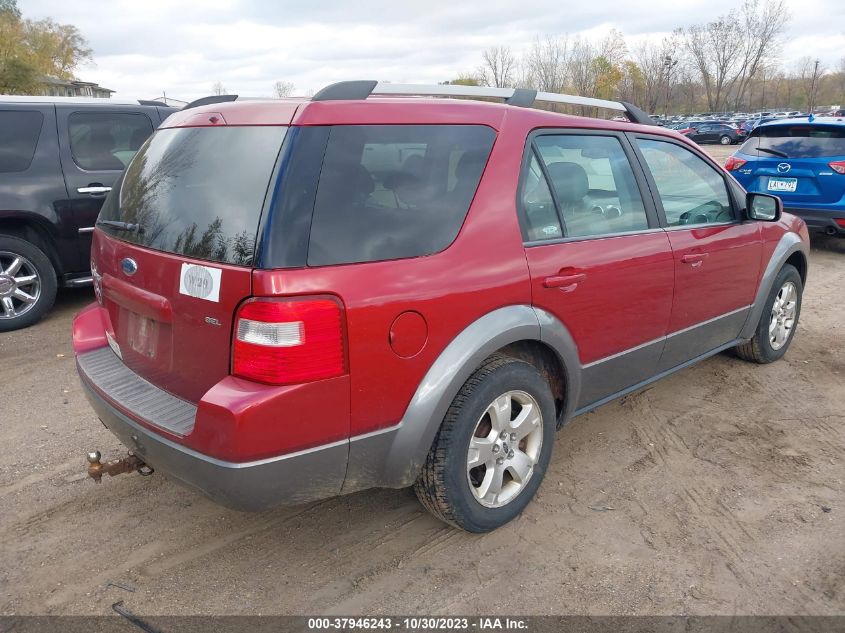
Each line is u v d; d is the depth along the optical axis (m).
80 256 6.23
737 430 4.00
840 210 8.27
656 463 3.62
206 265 2.34
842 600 2.59
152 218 2.65
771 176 8.88
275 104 2.49
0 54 54.44
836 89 92.12
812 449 3.77
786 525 3.06
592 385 3.35
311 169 2.31
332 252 2.31
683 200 3.88
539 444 3.07
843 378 4.77
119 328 2.94
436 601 2.60
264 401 2.20
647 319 3.55
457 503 2.76
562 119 3.23
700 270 3.85
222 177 2.44
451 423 2.67
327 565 2.81
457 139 2.75
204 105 3.02
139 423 2.52
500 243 2.79
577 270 3.07
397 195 2.52
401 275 2.45
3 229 5.83
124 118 6.44
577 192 3.22
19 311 5.93
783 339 5.03
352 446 2.43
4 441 3.87
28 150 5.86
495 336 2.70
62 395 4.52
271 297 2.18
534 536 2.99
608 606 2.57
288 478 2.32
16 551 2.90
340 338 2.30
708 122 45.88
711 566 2.79
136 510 3.20
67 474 3.51
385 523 3.09
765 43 74.06
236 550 2.91
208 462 2.27
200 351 2.42
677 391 4.56
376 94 2.76
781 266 4.60
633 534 3.00
